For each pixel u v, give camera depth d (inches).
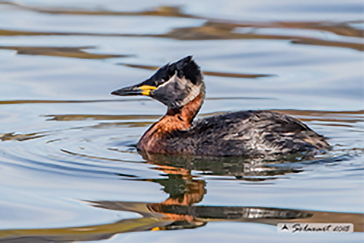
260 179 423.8
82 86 695.7
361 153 473.1
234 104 642.2
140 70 735.7
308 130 482.3
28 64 762.2
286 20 925.2
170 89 504.1
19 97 654.5
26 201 392.5
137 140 531.2
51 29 901.2
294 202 382.9
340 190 400.8
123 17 955.3
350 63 759.7
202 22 917.2
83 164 459.8
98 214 373.1
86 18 949.8
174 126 501.0
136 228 354.0
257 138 465.1
